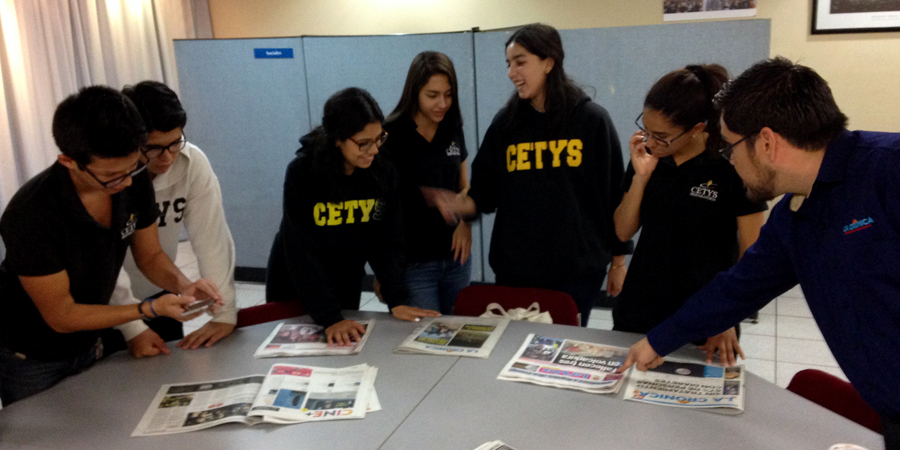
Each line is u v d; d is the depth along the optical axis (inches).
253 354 70.1
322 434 53.5
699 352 64.8
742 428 51.4
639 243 72.8
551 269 86.7
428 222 94.4
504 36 155.1
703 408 54.4
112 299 71.7
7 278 61.0
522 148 85.8
